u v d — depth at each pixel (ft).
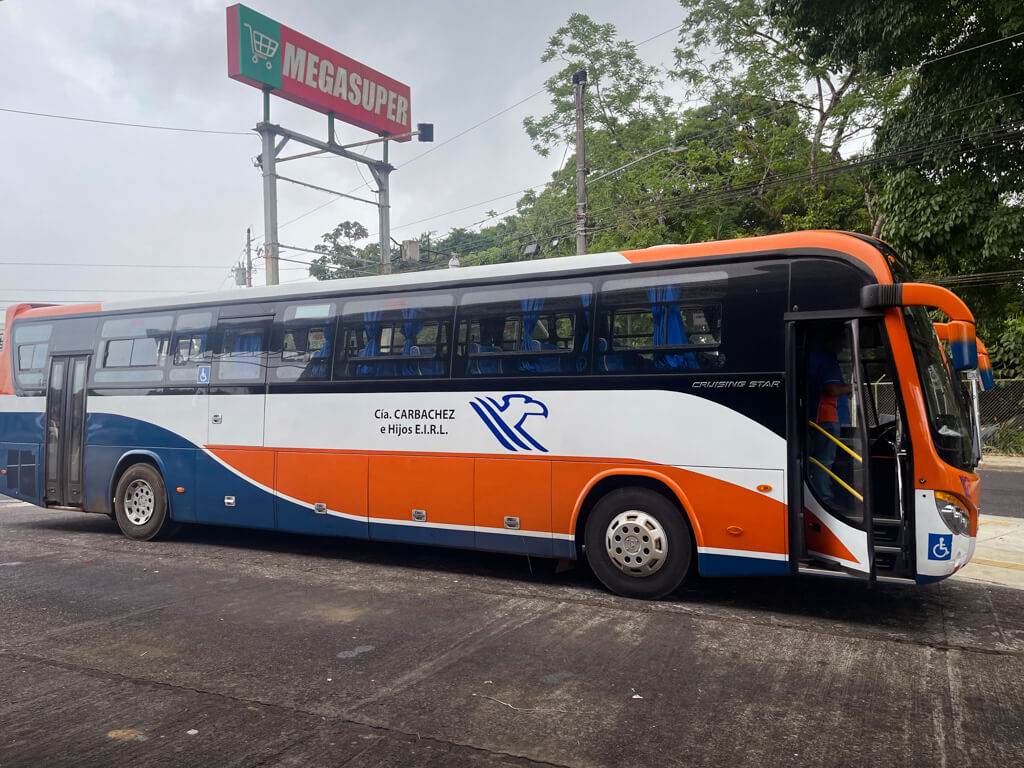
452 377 24.43
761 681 14.85
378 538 25.70
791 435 19.39
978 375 20.36
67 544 31.09
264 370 28.63
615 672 15.40
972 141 46.91
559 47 108.58
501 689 14.53
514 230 140.05
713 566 20.17
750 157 88.38
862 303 18.61
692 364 20.74
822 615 19.61
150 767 11.46
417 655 16.56
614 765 11.44
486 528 23.52
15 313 37.24
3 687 14.90
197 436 30.07
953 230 48.98
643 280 21.74
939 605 20.56
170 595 22.17
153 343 31.91
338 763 11.55
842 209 85.56
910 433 18.31
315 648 17.11
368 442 25.96
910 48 47.29
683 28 94.17
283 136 81.20
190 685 14.92
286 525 27.76
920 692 14.24
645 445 21.12
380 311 26.30
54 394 34.55
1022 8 43.88
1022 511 36.99
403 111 96.78
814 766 11.34
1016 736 12.35
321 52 85.35
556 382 22.58
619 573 21.48
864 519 18.58
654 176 89.15
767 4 52.26
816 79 86.02
